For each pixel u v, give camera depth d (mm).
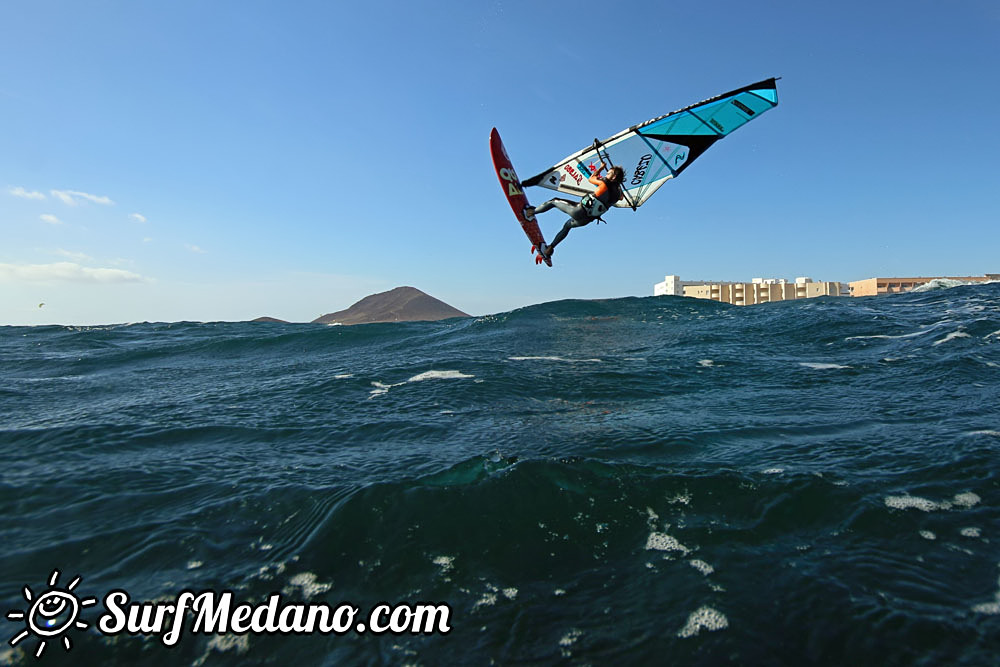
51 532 3811
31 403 8430
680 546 3447
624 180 7555
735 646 2537
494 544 3535
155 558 3461
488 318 18281
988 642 2484
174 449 5723
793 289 106438
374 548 3516
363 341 15141
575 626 2752
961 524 3529
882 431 5461
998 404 6180
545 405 7168
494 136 8836
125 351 14547
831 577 3045
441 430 6117
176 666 2574
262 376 10266
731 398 7270
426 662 2551
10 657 2590
